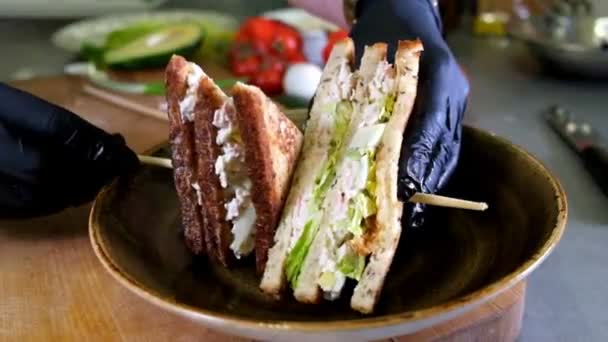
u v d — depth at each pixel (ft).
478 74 2.91
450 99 1.52
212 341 1.35
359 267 1.38
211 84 1.40
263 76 2.64
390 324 1.13
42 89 2.61
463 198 1.60
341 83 1.49
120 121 2.31
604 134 2.25
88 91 2.56
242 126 1.36
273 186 1.39
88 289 1.49
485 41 3.39
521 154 1.53
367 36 1.80
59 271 1.55
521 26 2.93
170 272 1.44
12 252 1.62
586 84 2.75
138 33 3.14
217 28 3.30
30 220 1.74
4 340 1.36
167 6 4.20
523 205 1.48
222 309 1.37
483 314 1.36
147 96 2.49
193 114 1.43
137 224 1.51
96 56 2.96
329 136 1.47
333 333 1.13
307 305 1.39
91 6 4.03
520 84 2.77
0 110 1.61
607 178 1.91
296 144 1.47
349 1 2.14
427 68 1.56
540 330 1.44
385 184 1.37
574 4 2.92
